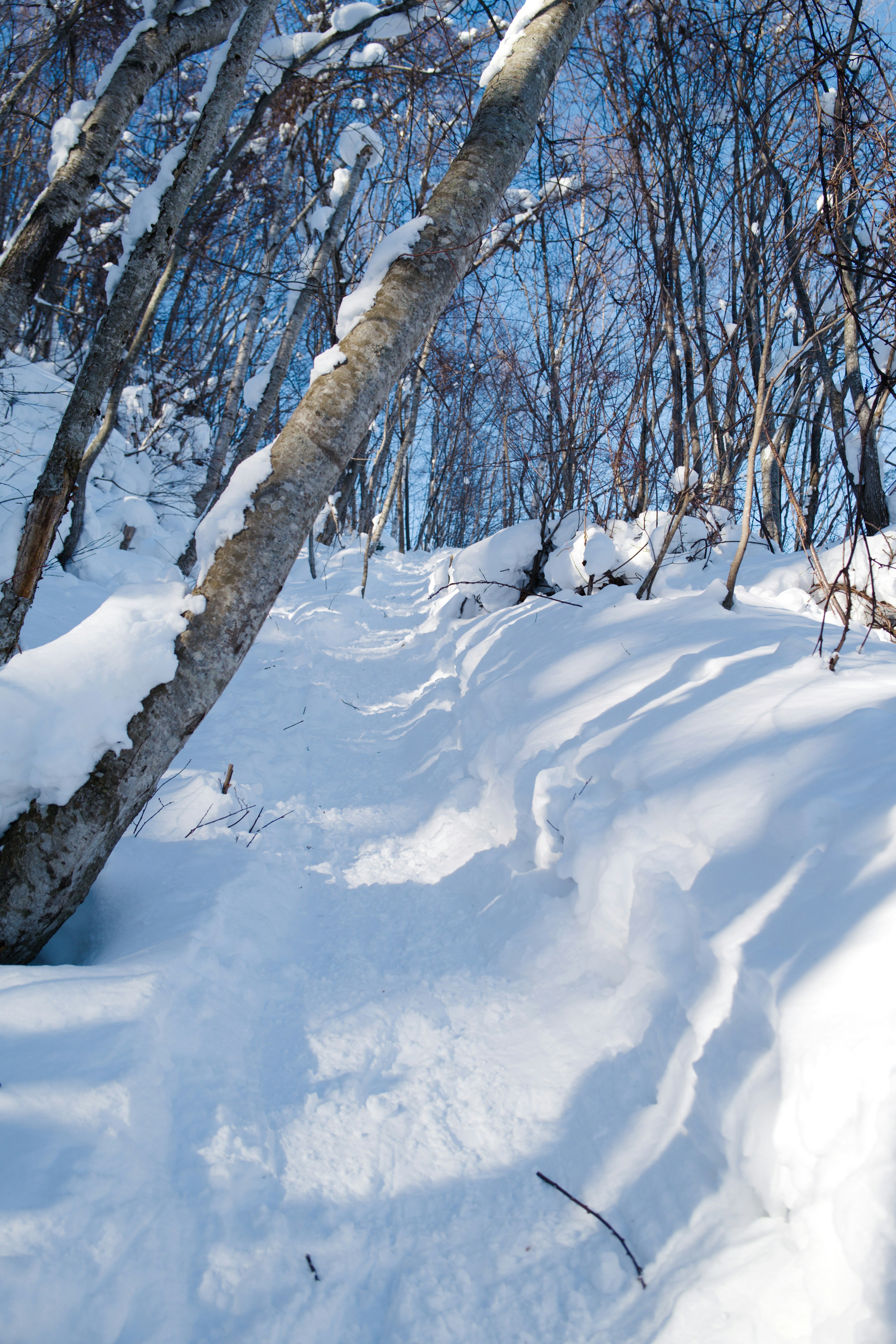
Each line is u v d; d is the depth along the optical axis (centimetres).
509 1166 165
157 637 212
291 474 222
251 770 403
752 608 406
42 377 878
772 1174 135
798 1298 117
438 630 698
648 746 255
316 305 994
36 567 275
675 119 579
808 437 869
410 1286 138
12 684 201
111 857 271
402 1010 219
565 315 752
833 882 157
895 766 177
